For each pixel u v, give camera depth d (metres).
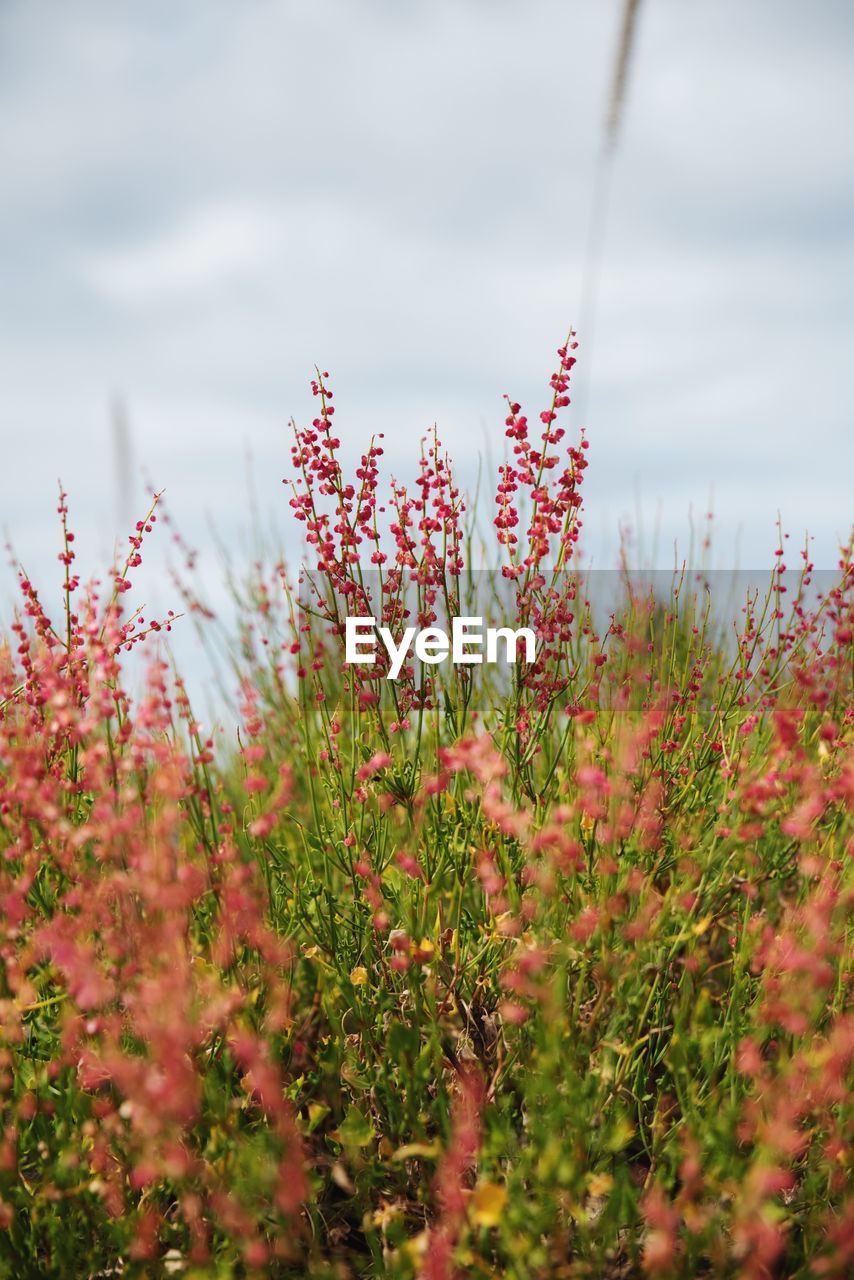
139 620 0.71
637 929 0.65
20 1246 0.64
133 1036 0.65
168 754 0.66
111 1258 0.65
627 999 0.66
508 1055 0.69
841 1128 0.63
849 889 0.64
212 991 0.64
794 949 0.64
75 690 0.69
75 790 0.68
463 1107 0.67
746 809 0.67
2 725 0.71
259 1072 0.61
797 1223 0.64
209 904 0.70
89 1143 0.65
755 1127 0.64
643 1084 0.68
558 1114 0.63
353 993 0.71
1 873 0.65
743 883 0.70
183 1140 0.64
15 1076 0.66
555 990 0.64
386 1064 0.70
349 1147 0.67
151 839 0.65
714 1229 0.61
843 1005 0.67
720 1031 0.66
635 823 0.70
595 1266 0.62
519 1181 0.62
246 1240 0.61
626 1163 0.66
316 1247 0.64
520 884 0.71
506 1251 0.62
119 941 0.63
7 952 0.63
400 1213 0.65
